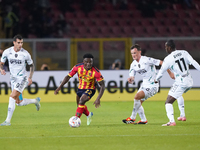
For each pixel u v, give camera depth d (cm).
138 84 4978
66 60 5097
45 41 5031
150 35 7231
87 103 4741
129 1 7869
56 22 6975
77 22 7319
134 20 7475
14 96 2697
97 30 7194
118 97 4975
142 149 1761
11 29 6650
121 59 5253
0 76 4844
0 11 6819
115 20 7431
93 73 2458
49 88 4931
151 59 2653
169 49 2567
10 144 1898
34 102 3167
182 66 2536
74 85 4969
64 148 1791
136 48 2647
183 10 7788
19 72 2759
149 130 2370
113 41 5212
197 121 2897
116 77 4972
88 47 5503
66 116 3381
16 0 7256
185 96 5050
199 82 5031
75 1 7762
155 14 7650
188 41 5172
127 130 2377
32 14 6919
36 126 2625
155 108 4059
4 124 2659
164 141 1967
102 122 2877
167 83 5003
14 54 2734
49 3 7388
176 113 3569
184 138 2058
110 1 7912
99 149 1762
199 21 7569
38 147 1819
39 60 5028
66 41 5062
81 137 2106
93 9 7719
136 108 2681
